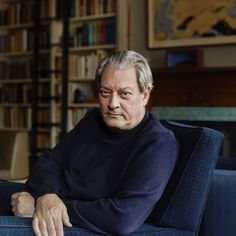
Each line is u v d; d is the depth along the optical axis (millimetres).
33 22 5059
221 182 1562
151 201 1302
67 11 4516
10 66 5277
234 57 4023
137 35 4492
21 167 4012
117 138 1474
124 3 4359
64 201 1327
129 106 1420
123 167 1399
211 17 4082
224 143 3898
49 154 1722
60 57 4820
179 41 4246
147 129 1435
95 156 1514
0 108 5383
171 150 1402
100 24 4562
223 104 3863
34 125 4809
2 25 5332
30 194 1584
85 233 1250
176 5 4258
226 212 1555
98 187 1438
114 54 1452
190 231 1430
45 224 1236
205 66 4156
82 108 4672
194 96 3973
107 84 1415
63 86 4480
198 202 1429
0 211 1732
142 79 1420
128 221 1249
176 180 1446
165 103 4117
